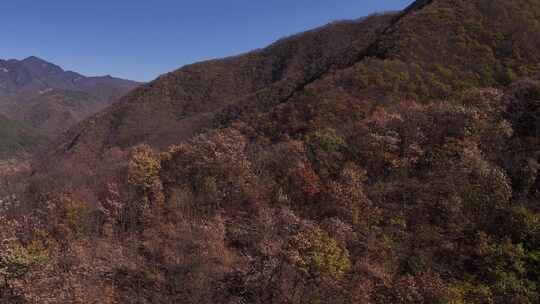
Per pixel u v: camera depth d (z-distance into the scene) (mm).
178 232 21781
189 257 19703
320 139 26219
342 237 18078
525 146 22875
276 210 22125
